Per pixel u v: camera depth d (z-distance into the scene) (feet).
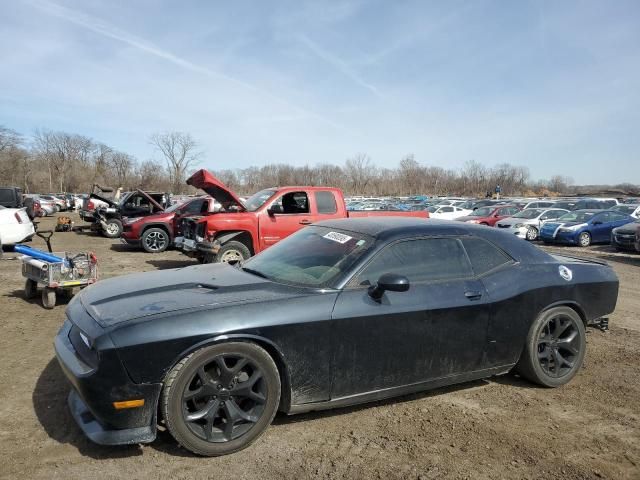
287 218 30.81
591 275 14.37
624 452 10.27
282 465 9.37
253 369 9.93
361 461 9.59
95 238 56.80
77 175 289.74
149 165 247.29
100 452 9.63
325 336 10.44
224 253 29.73
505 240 13.70
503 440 10.57
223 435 9.70
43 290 21.20
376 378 11.14
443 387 13.44
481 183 273.54
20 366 14.20
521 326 12.94
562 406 12.37
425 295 11.61
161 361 9.09
